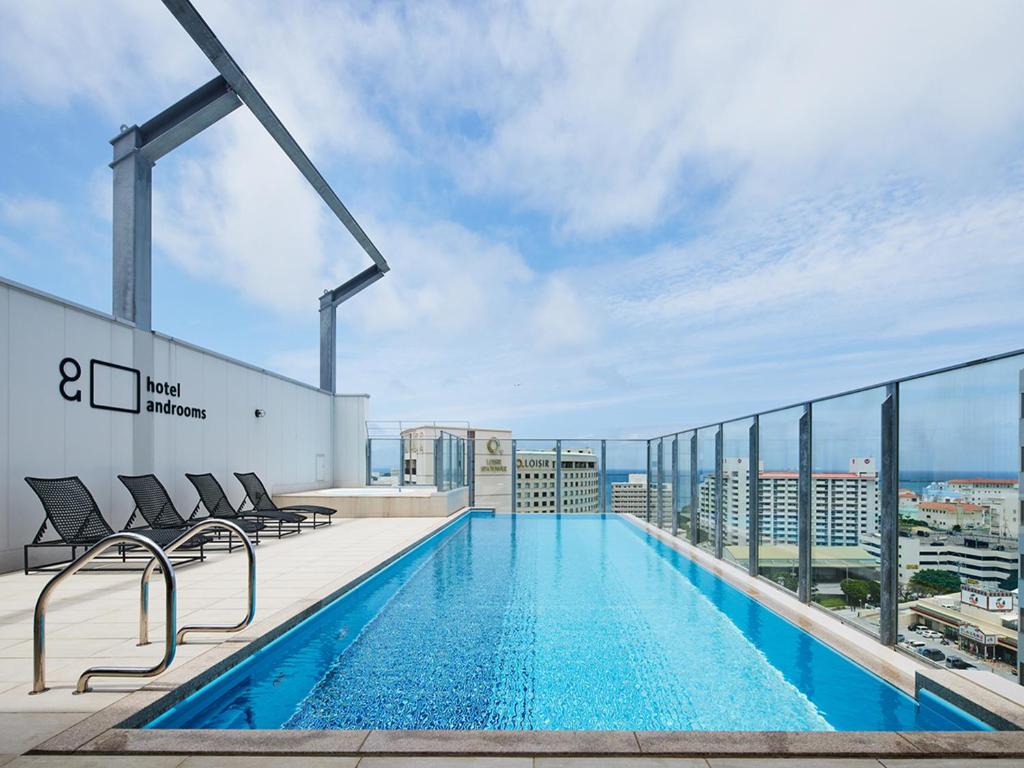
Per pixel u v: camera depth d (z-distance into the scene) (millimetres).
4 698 2668
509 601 5578
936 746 2111
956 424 3039
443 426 15305
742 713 3066
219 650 3398
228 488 10594
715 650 4121
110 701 2631
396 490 14156
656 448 10867
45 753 2129
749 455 6207
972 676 2824
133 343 8016
